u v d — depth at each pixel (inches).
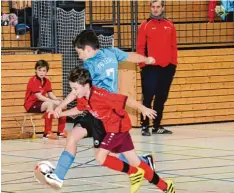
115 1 579.5
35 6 531.2
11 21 544.1
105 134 267.3
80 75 255.8
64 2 566.9
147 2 581.0
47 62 480.4
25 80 488.1
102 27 543.2
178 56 534.3
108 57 288.5
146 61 298.5
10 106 483.5
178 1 592.1
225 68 553.0
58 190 283.1
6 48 491.8
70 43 537.3
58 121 477.1
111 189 298.5
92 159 381.7
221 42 564.7
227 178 322.7
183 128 521.7
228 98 556.7
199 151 406.9
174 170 343.6
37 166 272.2
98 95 257.3
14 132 475.8
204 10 602.9
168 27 471.2
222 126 533.0
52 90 498.6
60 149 422.0
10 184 313.4
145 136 476.4
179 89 537.0
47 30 526.6
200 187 301.1
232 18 600.7
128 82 521.7
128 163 269.4
